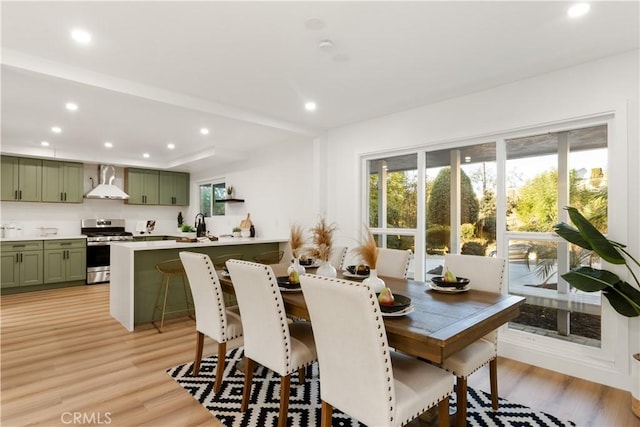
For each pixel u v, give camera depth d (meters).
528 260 3.14
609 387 2.57
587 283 2.46
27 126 4.46
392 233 4.15
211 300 2.45
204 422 2.10
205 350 3.22
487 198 3.39
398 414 1.49
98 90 2.97
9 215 6.00
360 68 2.82
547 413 2.23
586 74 2.73
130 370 2.78
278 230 5.51
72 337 3.51
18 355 3.06
